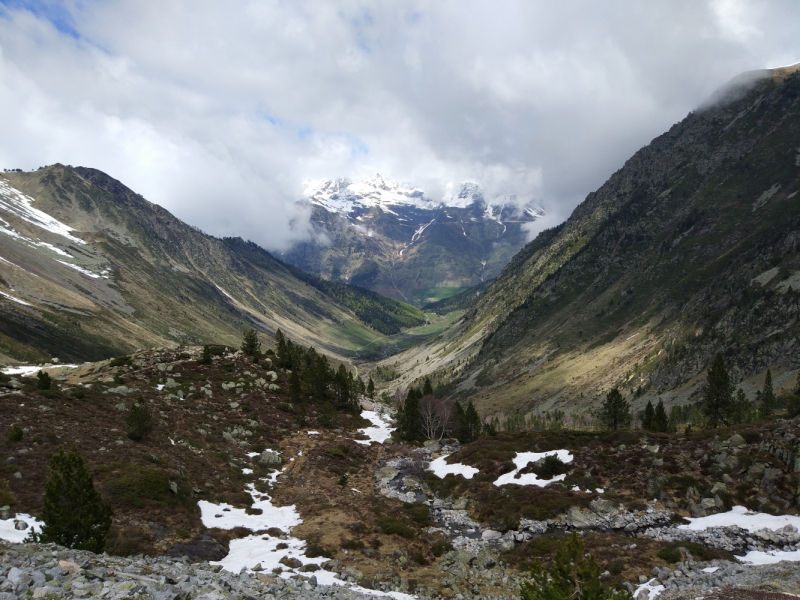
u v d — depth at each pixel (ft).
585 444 252.01
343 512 196.54
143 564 97.19
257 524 175.32
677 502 191.11
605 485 212.64
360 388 534.37
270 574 127.24
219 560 139.64
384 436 348.79
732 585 119.55
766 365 630.74
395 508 210.38
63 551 87.56
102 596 63.67
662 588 129.90
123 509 146.92
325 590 112.57
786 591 106.32
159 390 298.97
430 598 130.52
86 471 110.93
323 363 417.90
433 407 368.89
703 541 164.35
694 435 229.25
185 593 71.92
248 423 289.12
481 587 142.51
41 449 162.81
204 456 225.35
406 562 157.28
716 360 323.78
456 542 180.86
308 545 157.99
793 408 222.28
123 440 198.59
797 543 153.38
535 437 283.38
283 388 368.89
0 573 67.10
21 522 117.50
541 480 229.25
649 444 232.73
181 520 153.99
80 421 201.05
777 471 183.01
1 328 556.92
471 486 236.63
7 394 204.74
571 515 190.80
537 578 109.29
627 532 178.70
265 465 242.78
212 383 336.90
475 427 369.30
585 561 101.19
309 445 285.43
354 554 156.97
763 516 172.04
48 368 372.79
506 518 194.90
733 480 191.31
